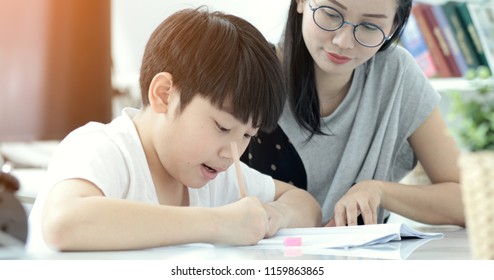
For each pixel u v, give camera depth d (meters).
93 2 1.09
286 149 1.71
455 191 1.69
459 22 2.70
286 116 1.69
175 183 1.36
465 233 1.45
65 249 1.06
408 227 1.30
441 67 2.68
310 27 1.53
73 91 1.07
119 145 1.26
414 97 1.75
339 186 1.71
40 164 2.29
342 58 1.52
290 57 1.63
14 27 1.01
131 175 1.25
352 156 1.72
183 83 1.23
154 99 1.27
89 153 1.20
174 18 1.31
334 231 1.33
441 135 1.75
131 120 1.32
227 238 1.16
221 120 1.22
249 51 1.25
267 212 1.35
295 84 1.65
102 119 1.11
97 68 1.10
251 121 1.25
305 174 1.73
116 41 2.93
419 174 2.15
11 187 1.04
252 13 2.90
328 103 1.71
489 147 0.83
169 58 1.26
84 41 1.08
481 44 2.69
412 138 1.78
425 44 2.68
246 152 1.74
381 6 1.47
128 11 2.94
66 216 1.06
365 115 1.72
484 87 0.86
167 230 1.09
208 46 1.24
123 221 1.07
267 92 1.25
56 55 1.05
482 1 2.73
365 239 1.22
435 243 1.25
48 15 1.04
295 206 1.48
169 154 1.27
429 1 2.79
